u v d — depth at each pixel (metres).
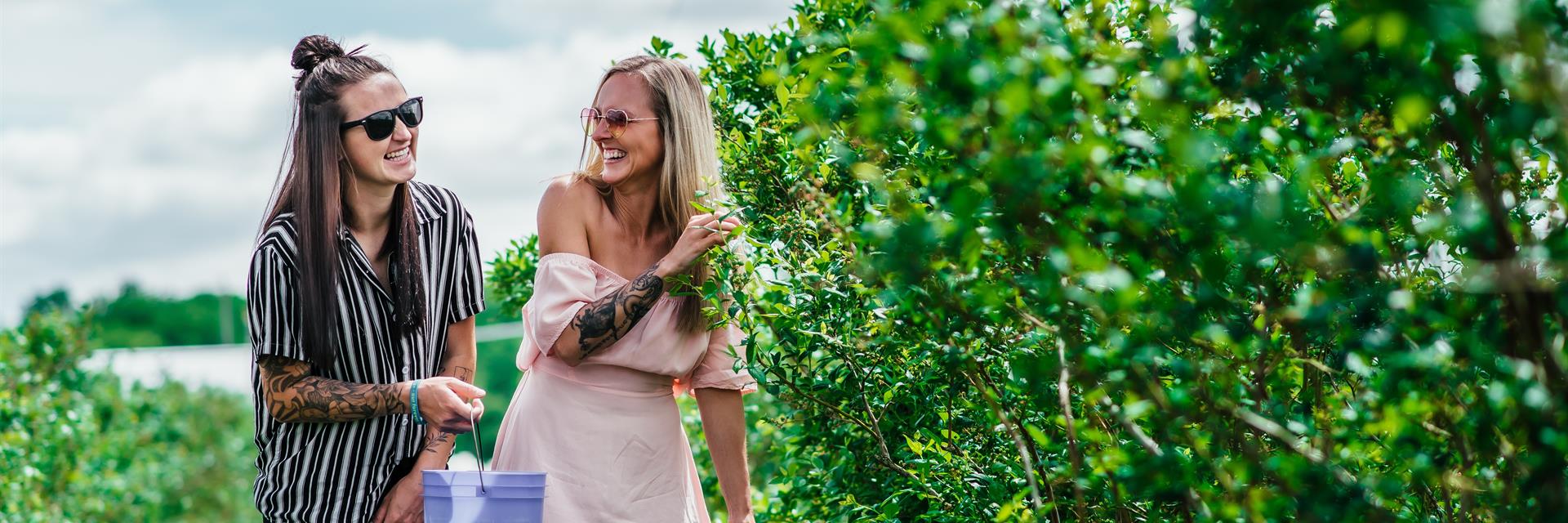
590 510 3.21
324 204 3.09
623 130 3.19
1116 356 1.85
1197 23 1.80
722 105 3.75
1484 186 1.72
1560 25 1.58
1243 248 1.73
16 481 7.02
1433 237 1.82
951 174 1.89
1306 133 1.91
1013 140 1.64
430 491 2.92
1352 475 1.96
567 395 3.27
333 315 3.11
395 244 3.26
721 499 4.84
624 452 3.24
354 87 3.11
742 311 2.86
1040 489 2.71
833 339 2.80
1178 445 2.16
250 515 16.05
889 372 2.92
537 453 3.26
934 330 2.33
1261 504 1.79
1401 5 1.31
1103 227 1.82
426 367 3.34
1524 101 1.56
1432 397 1.80
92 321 8.87
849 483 3.60
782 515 4.18
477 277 3.46
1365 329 1.89
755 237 2.81
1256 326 1.98
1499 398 1.62
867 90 1.88
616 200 3.31
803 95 2.47
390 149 3.14
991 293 1.92
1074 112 1.67
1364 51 1.75
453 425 3.04
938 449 2.82
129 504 10.32
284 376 3.12
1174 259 1.76
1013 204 1.69
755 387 3.35
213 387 17.42
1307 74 1.83
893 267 1.93
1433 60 1.63
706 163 3.29
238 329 54.66
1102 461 2.00
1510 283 1.61
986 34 1.66
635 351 3.20
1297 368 2.20
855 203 2.67
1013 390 2.46
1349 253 1.68
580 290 3.18
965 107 1.67
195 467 15.47
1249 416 1.82
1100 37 2.01
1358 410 1.87
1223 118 2.02
